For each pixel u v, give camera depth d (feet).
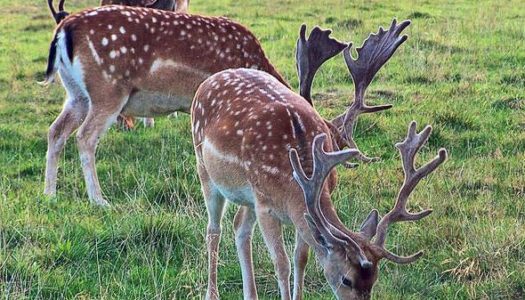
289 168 25.81
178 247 33.04
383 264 30.99
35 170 43.01
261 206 26.68
